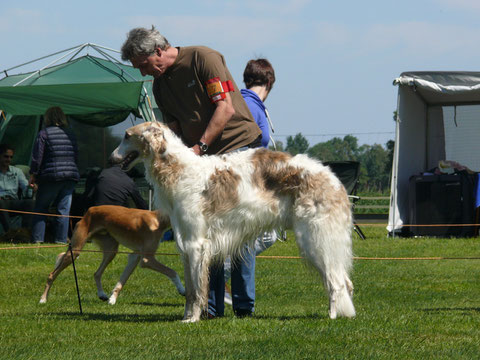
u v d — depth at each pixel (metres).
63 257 9.50
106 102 16.19
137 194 14.31
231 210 6.92
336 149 73.38
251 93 8.27
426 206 18.67
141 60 7.30
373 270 12.43
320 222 6.83
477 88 17.69
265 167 6.99
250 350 5.55
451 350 5.51
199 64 7.29
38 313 8.12
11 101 15.90
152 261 9.41
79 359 5.36
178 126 7.63
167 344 5.88
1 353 5.62
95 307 8.73
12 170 17.25
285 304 8.83
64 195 15.34
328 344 5.77
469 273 12.02
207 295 7.11
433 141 20.19
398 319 6.99
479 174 18.45
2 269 12.45
